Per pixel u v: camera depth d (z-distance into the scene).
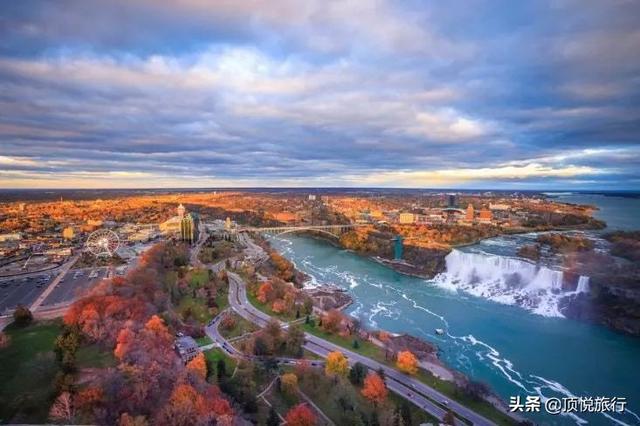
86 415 83.31
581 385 156.12
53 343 132.75
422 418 122.31
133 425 78.44
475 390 134.62
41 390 98.44
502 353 183.62
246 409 112.81
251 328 181.62
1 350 126.88
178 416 83.50
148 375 96.88
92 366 111.38
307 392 130.12
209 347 160.12
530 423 123.38
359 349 167.75
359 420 112.50
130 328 131.25
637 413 137.62
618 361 177.38
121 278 192.75
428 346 183.75
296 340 160.38
